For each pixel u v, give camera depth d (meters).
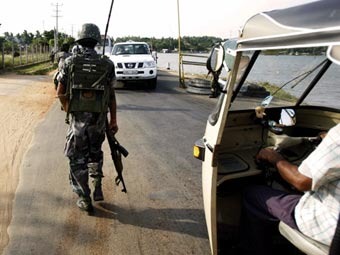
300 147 3.28
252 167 3.08
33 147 6.21
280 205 2.45
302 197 2.31
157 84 16.58
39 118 8.55
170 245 3.38
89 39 3.68
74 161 3.82
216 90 2.62
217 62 2.56
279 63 2.92
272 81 3.12
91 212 3.95
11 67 23.83
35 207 4.07
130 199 4.31
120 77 14.05
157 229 3.66
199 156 3.03
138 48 15.39
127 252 3.27
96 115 3.72
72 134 3.72
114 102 4.00
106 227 3.68
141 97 12.31
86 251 3.27
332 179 1.98
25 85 15.30
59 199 4.27
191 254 3.25
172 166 5.44
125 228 3.67
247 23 2.34
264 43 2.14
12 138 6.76
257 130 3.42
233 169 3.04
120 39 16.81
